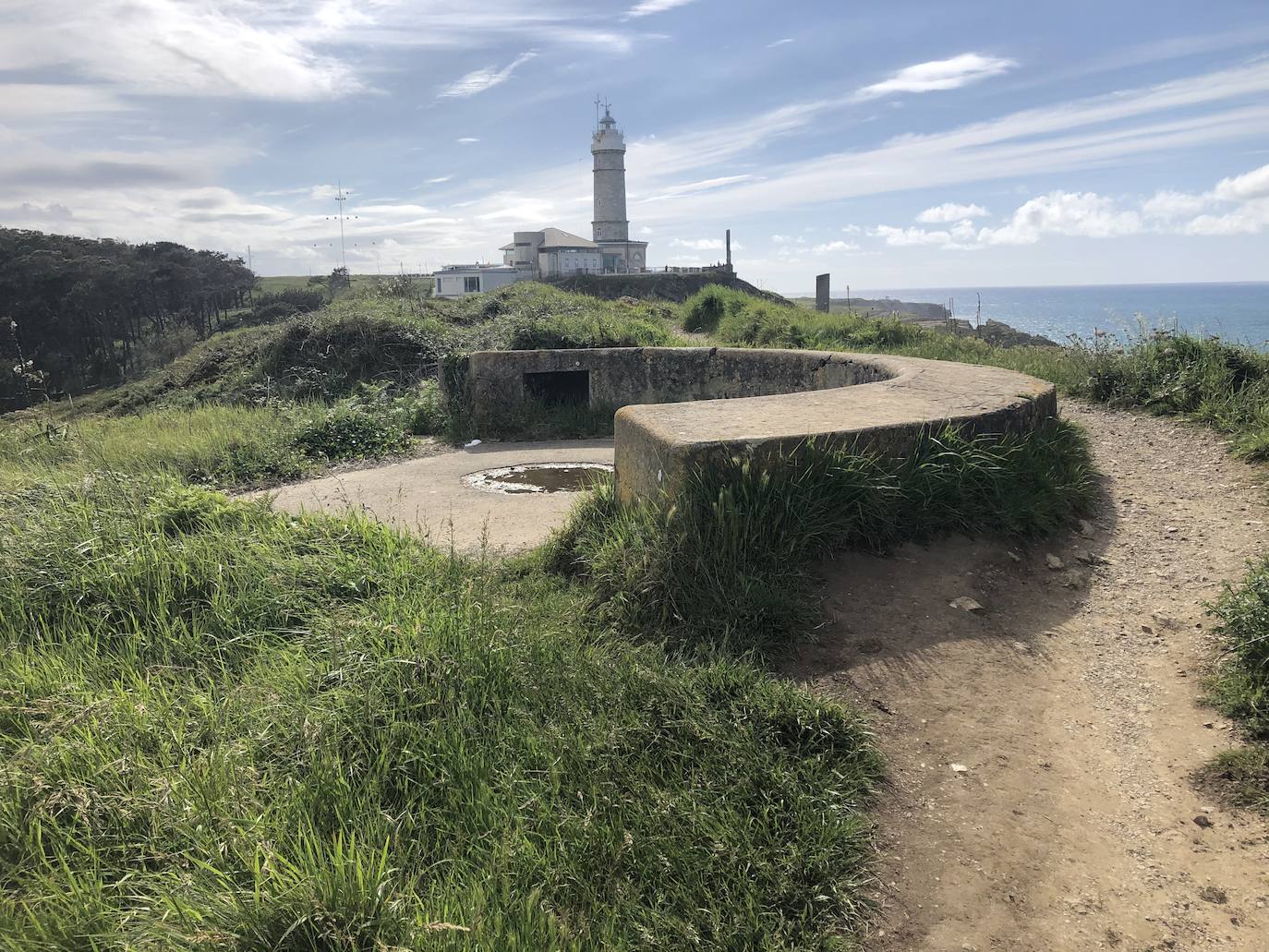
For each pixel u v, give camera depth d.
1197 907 2.06
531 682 2.79
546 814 2.21
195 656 3.10
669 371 8.52
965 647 3.16
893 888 2.13
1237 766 2.49
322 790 2.23
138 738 2.52
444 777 2.33
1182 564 3.81
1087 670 3.09
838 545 3.67
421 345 12.74
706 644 3.08
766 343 13.72
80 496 4.52
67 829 2.12
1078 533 4.18
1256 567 3.38
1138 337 7.30
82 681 2.85
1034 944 1.98
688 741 2.54
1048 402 5.02
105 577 3.53
